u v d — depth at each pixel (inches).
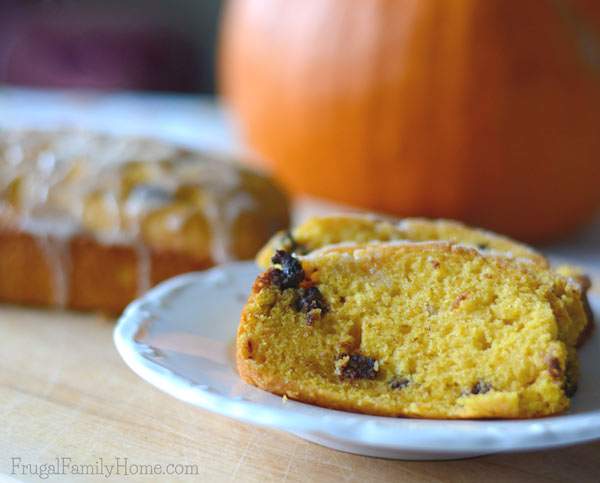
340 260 12.1
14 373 14.1
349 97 20.3
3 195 16.8
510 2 19.1
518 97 19.4
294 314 12.0
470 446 10.4
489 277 11.9
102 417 12.8
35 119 29.5
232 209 16.9
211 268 16.7
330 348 12.0
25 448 12.0
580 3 19.6
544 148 19.7
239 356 11.9
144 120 31.4
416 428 10.7
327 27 20.5
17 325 16.0
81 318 16.6
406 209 21.0
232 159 18.7
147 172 17.3
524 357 11.4
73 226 16.6
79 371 14.2
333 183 21.5
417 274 12.0
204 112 34.0
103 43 41.2
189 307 14.1
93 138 18.3
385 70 19.9
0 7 43.1
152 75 41.3
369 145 20.4
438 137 19.8
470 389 11.6
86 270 16.7
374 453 11.8
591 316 13.4
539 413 11.3
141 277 16.7
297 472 11.7
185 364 12.1
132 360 11.9
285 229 18.0
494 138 19.6
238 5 23.6
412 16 19.6
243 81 23.0
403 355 11.9
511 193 20.1
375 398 11.5
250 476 11.6
